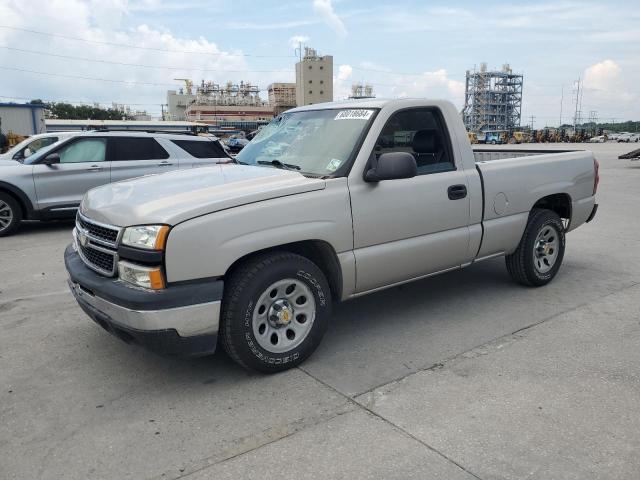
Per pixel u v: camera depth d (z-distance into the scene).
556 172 5.46
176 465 2.75
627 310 4.90
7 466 2.77
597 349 4.06
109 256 3.48
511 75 148.00
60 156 9.42
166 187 3.78
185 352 3.36
